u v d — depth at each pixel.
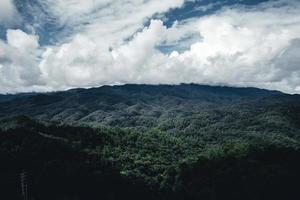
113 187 130.38
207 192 123.19
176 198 133.50
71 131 189.38
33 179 120.06
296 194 116.44
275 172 119.94
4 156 130.75
